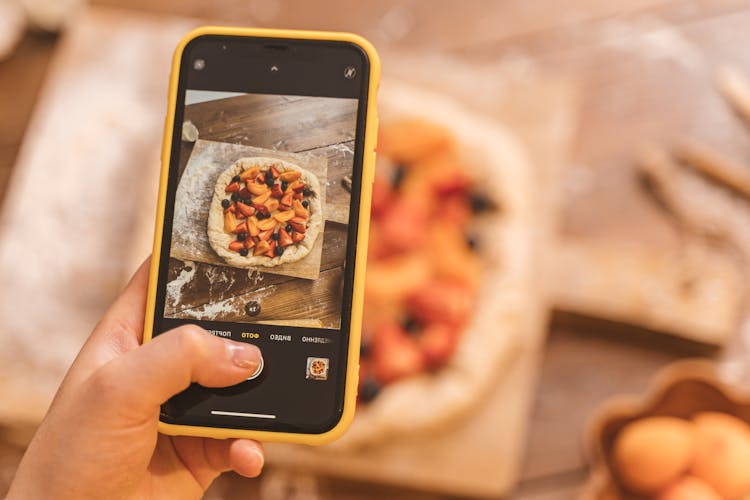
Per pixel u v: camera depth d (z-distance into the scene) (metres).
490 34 0.68
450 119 0.64
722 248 0.64
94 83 0.67
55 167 0.66
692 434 0.59
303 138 0.43
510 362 0.62
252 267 0.42
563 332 0.64
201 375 0.41
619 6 0.68
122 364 0.40
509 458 0.61
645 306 0.62
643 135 0.66
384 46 0.68
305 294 0.42
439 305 0.61
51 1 0.67
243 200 0.42
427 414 0.60
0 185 0.66
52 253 0.64
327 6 0.69
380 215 0.63
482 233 0.63
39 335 0.63
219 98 0.43
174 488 0.45
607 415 0.59
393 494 0.63
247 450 0.42
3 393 0.62
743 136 0.66
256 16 0.68
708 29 0.67
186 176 0.43
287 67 0.43
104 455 0.41
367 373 0.61
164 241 0.42
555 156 0.65
